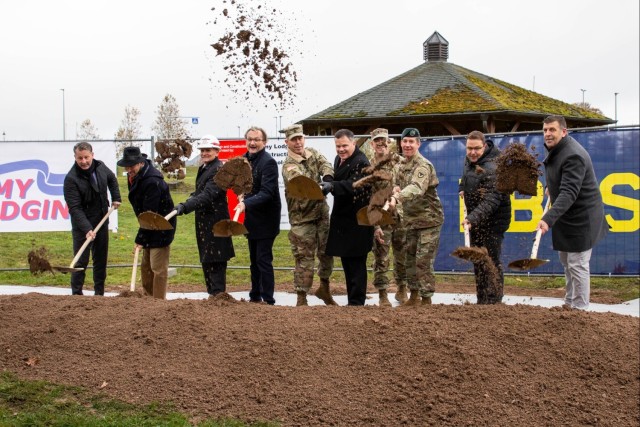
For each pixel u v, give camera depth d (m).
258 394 5.46
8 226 12.40
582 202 7.75
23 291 11.63
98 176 9.46
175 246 17.72
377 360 5.76
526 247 11.68
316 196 7.53
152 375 5.66
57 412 5.27
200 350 5.90
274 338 5.96
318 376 5.62
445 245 12.09
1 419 5.18
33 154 12.36
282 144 12.23
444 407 5.39
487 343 5.96
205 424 5.13
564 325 6.25
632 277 11.72
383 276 9.81
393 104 23.33
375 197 7.08
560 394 5.62
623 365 5.92
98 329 6.27
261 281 8.78
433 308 6.59
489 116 21.66
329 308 6.62
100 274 9.64
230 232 7.51
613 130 11.33
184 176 17.50
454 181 11.98
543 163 8.02
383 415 5.31
